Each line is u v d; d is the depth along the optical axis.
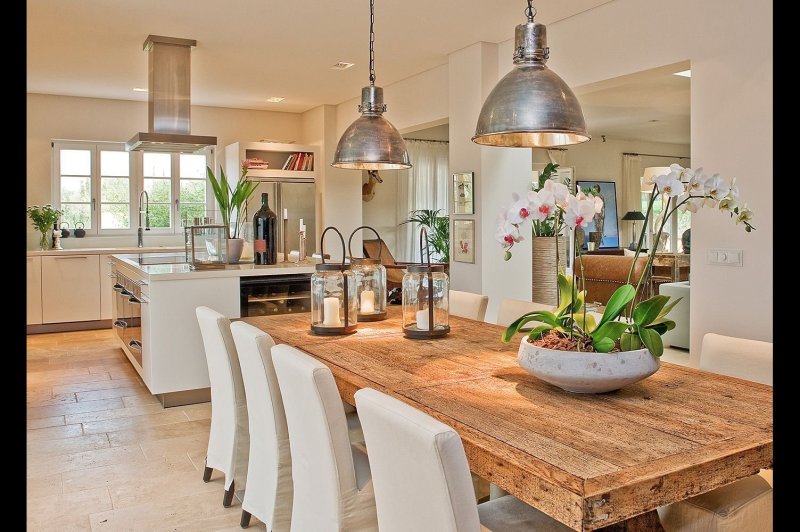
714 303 3.90
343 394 2.16
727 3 3.78
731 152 3.78
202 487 3.11
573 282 1.96
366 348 2.58
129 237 8.15
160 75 5.59
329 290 2.90
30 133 7.55
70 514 2.80
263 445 2.54
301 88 7.50
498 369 2.21
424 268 2.77
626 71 4.49
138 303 4.70
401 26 5.17
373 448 1.52
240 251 5.12
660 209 12.45
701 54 3.95
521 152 5.95
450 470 1.29
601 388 1.83
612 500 1.24
